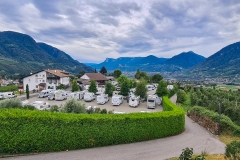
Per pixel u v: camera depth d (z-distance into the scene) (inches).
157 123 639.1
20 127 450.6
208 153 507.5
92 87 1844.2
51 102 1480.1
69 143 493.4
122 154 479.2
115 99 1446.9
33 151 463.5
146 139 615.8
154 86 2933.1
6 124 439.5
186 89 2667.3
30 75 2258.9
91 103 1515.7
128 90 1803.6
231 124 736.3
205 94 1845.5
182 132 743.7
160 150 520.7
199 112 939.3
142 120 604.4
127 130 573.9
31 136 458.6
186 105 1636.3
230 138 673.0
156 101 1561.3
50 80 2341.3
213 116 788.6
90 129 518.3
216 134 715.4
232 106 1081.4
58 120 484.4
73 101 791.1
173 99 1974.7
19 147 450.3
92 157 451.5
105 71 4475.9
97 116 550.9
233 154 394.0
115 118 558.6
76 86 1934.1
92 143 521.0
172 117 685.3
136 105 1409.9
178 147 554.3
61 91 1653.5
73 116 516.1
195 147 562.9
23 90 2169.0
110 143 549.0
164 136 663.1
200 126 864.9
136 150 513.0
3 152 440.8
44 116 475.2
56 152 475.2
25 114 464.4
